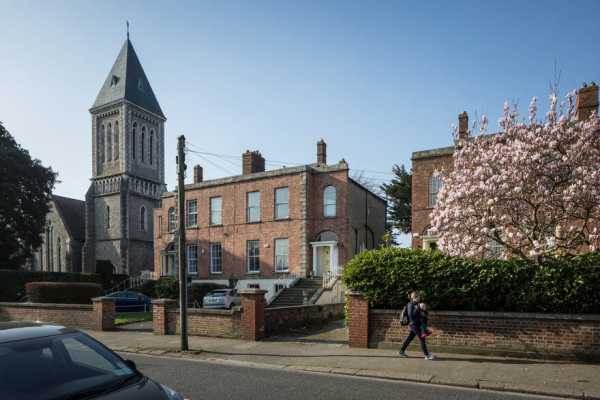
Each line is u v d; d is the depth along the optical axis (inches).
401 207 1610.5
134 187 2050.9
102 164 2121.1
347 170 1107.9
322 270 1112.2
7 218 1498.5
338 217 1106.1
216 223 1273.4
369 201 1322.6
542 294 413.4
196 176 1384.1
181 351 490.3
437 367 384.2
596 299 393.1
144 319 811.4
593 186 463.5
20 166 1514.5
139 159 2148.1
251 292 547.5
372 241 1332.4
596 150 500.4
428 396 303.3
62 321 730.2
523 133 529.3
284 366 410.3
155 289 1214.3
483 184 508.1
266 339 548.7
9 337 188.2
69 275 1409.9
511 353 417.4
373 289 486.9
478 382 334.6
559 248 490.9
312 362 418.0
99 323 681.6
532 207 502.0
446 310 457.4
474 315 436.1
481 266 446.3
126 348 523.8
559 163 490.0
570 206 489.1
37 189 1584.6
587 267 401.4
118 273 1914.4
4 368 169.9
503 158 512.7
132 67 2207.2
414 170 918.4
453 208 530.0
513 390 318.3
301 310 651.5
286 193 1163.9
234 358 449.1
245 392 312.8
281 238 1151.0
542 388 315.3
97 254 2011.6
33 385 167.9
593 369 363.9
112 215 1999.3
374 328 482.9
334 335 573.3
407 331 466.3
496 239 512.4
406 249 500.4
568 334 397.4
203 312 587.8
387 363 403.5
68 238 2038.6
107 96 2145.7
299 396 302.5
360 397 300.2
